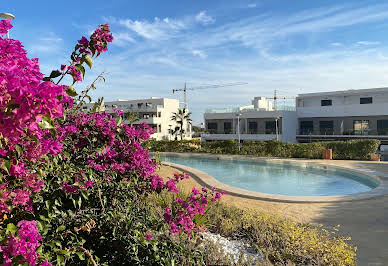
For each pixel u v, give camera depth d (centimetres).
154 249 320
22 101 156
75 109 409
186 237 414
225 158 2366
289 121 3528
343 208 898
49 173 298
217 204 762
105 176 391
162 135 4788
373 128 3212
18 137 189
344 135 3294
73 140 390
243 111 3688
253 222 615
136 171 423
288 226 588
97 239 336
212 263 413
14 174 224
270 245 513
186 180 1316
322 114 3506
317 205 945
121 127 436
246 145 2494
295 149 2236
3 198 209
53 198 280
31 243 196
